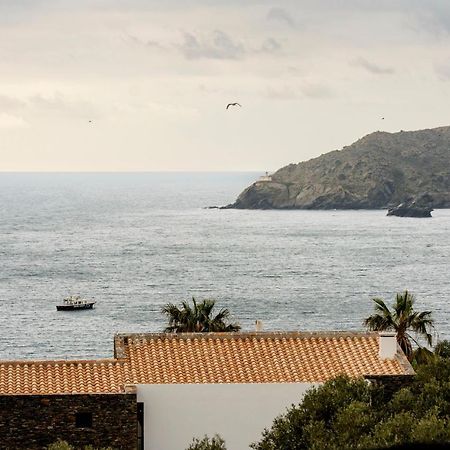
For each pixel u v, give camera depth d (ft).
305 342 365.81
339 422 301.63
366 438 289.33
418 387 339.16
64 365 346.33
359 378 328.49
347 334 368.48
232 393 341.82
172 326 538.47
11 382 337.11
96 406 331.57
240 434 341.82
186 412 340.39
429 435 283.59
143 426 338.75
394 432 288.92
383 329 521.24
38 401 329.52
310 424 306.14
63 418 330.13
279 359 356.59
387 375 348.38
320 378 347.56
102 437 331.77
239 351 359.25
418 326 519.60
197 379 344.49
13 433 329.11
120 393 332.60
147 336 363.56
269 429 342.23
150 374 345.31
